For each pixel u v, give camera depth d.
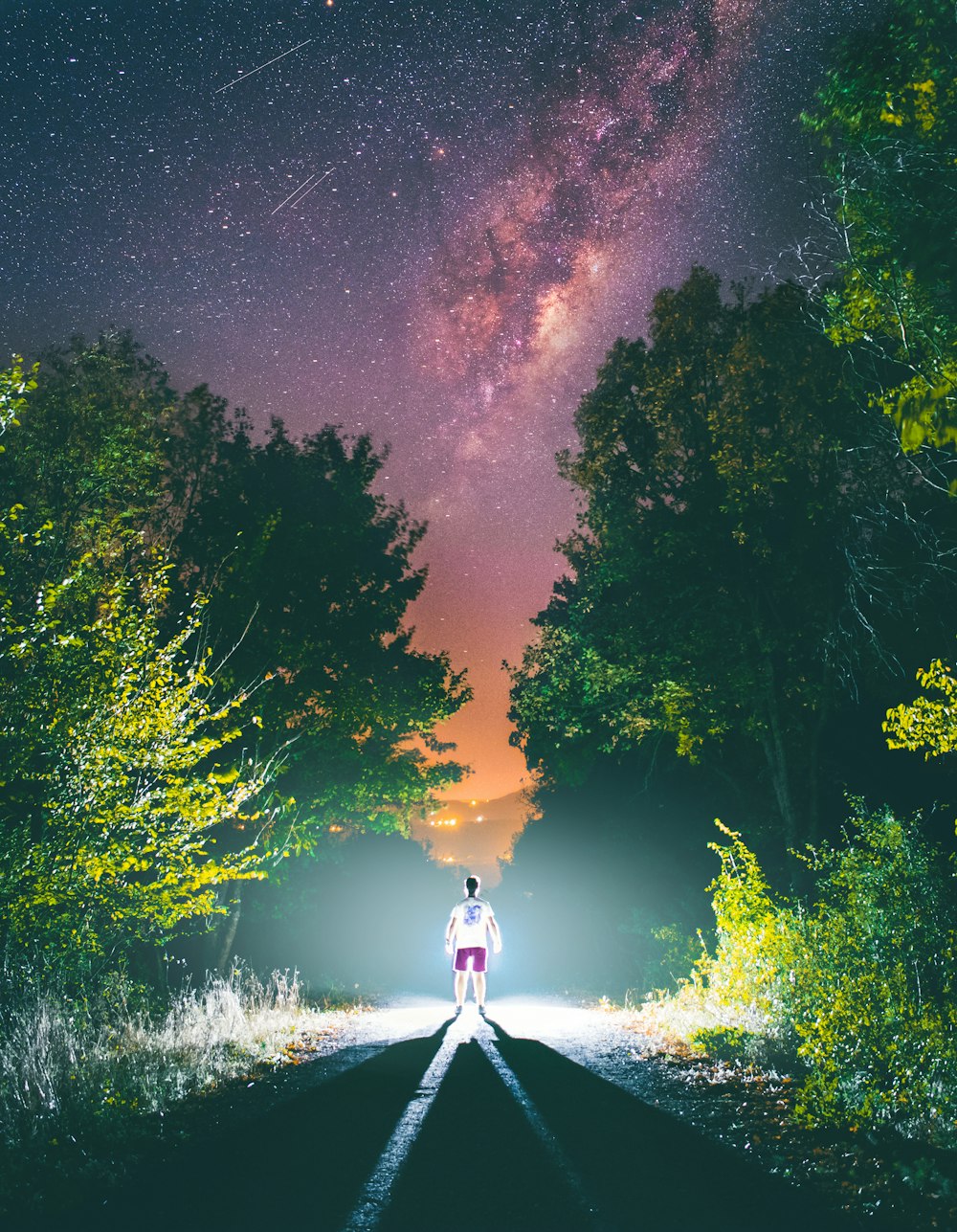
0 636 8.15
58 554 9.98
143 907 8.98
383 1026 12.36
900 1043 6.74
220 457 19.52
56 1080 7.05
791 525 18.88
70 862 8.42
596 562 22.22
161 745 8.77
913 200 5.94
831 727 22.33
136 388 16.91
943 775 20.66
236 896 17.56
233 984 15.38
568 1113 6.54
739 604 20.02
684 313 20.75
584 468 21.81
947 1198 4.75
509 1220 4.48
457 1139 5.86
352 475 20.56
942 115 6.02
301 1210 4.62
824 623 19.11
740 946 10.35
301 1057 9.09
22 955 8.70
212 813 8.97
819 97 6.34
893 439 13.14
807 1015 8.38
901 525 16.48
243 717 14.55
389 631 19.34
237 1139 5.89
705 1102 6.96
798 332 16.95
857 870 8.52
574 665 21.27
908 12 6.07
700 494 20.12
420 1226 4.39
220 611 14.89
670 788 29.31
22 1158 5.43
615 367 22.00
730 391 18.78
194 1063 8.09
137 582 10.54
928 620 16.66
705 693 19.72
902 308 5.97
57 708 8.54
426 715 19.45
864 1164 5.37
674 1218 4.52
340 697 16.52
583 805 36.34
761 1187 4.98
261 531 15.64
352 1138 5.89
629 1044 10.02
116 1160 5.45
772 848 23.52
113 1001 9.97
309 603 17.39
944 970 7.14
